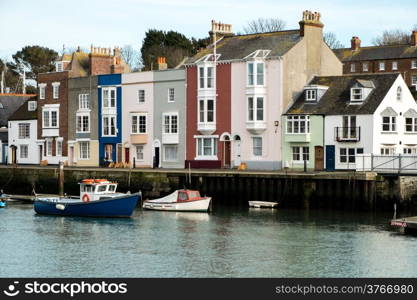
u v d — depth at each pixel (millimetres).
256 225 47750
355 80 62188
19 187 72625
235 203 57844
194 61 69812
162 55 116625
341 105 61625
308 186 54219
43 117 82125
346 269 35781
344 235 43781
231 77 66875
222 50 69562
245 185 57344
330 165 61469
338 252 39188
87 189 54125
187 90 69812
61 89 80625
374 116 59375
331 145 61438
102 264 37219
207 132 68188
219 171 59812
